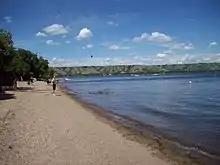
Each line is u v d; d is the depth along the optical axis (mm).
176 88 79000
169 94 58750
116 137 18375
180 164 13383
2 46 45875
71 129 19984
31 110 29047
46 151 14266
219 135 19578
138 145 16531
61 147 15117
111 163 12961
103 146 15859
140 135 19375
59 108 32406
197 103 40875
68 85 108688
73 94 59000
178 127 22656
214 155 14875
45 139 16625
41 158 13164
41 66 133750
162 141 17734
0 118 23094
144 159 13859
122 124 23719
